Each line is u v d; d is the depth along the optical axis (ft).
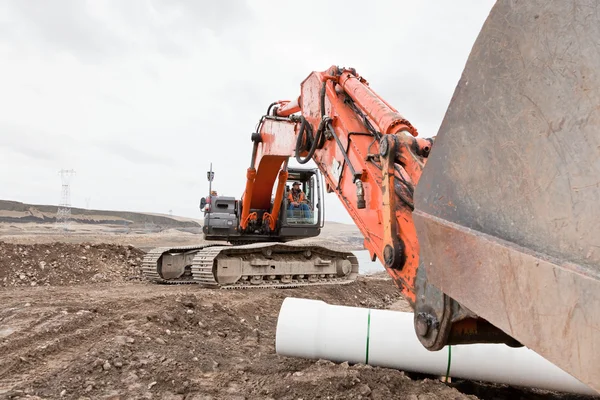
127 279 38.29
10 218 343.26
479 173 6.46
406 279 10.71
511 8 5.90
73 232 229.45
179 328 19.47
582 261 4.85
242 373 14.69
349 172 15.06
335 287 36.01
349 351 15.30
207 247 35.37
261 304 26.66
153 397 12.23
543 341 5.17
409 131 12.14
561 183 5.18
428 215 7.52
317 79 17.78
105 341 15.67
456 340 8.72
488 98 6.28
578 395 15.75
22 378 12.83
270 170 30.60
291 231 35.94
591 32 4.92
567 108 5.15
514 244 5.74
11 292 27.68
